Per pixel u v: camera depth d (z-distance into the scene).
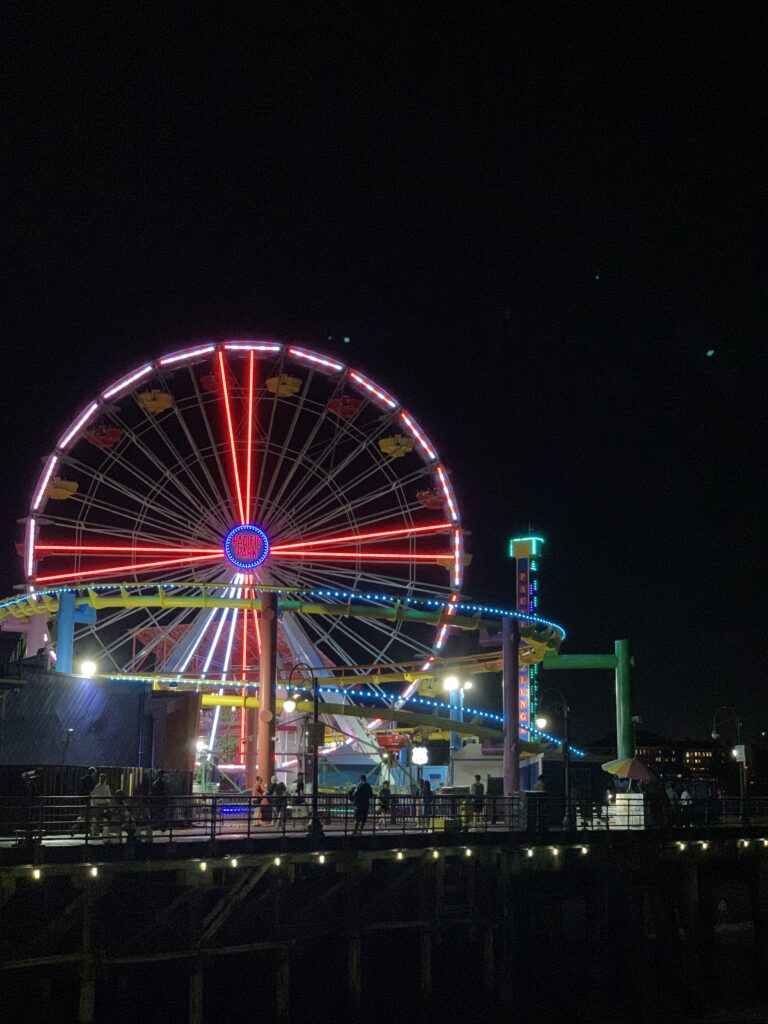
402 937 41.72
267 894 36.75
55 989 35.00
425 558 69.62
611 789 61.88
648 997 44.56
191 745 49.66
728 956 56.53
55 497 67.75
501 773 69.06
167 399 68.62
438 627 67.69
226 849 35.00
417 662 66.19
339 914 38.81
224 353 69.88
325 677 67.06
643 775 53.44
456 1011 42.09
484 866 42.34
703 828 49.62
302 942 38.69
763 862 51.25
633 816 49.38
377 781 72.88
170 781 45.69
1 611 66.19
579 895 46.69
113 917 35.00
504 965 41.78
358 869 38.22
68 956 31.94
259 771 52.84
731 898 69.19
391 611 66.31
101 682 47.50
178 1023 36.28
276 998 36.50
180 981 36.31
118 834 34.66
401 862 40.97
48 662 58.00
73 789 40.19
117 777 42.22
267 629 54.31
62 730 45.28
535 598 75.19
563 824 46.25
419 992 40.19
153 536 67.69
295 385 69.50
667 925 47.75
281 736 74.31
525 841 42.88
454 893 43.22
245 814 47.94
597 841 45.06
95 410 68.25
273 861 35.88
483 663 69.69
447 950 42.84
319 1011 39.84
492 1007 41.47
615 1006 44.91
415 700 68.69
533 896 45.34
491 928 41.88
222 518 68.25
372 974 40.03
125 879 34.84
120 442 69.06
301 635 69.31
